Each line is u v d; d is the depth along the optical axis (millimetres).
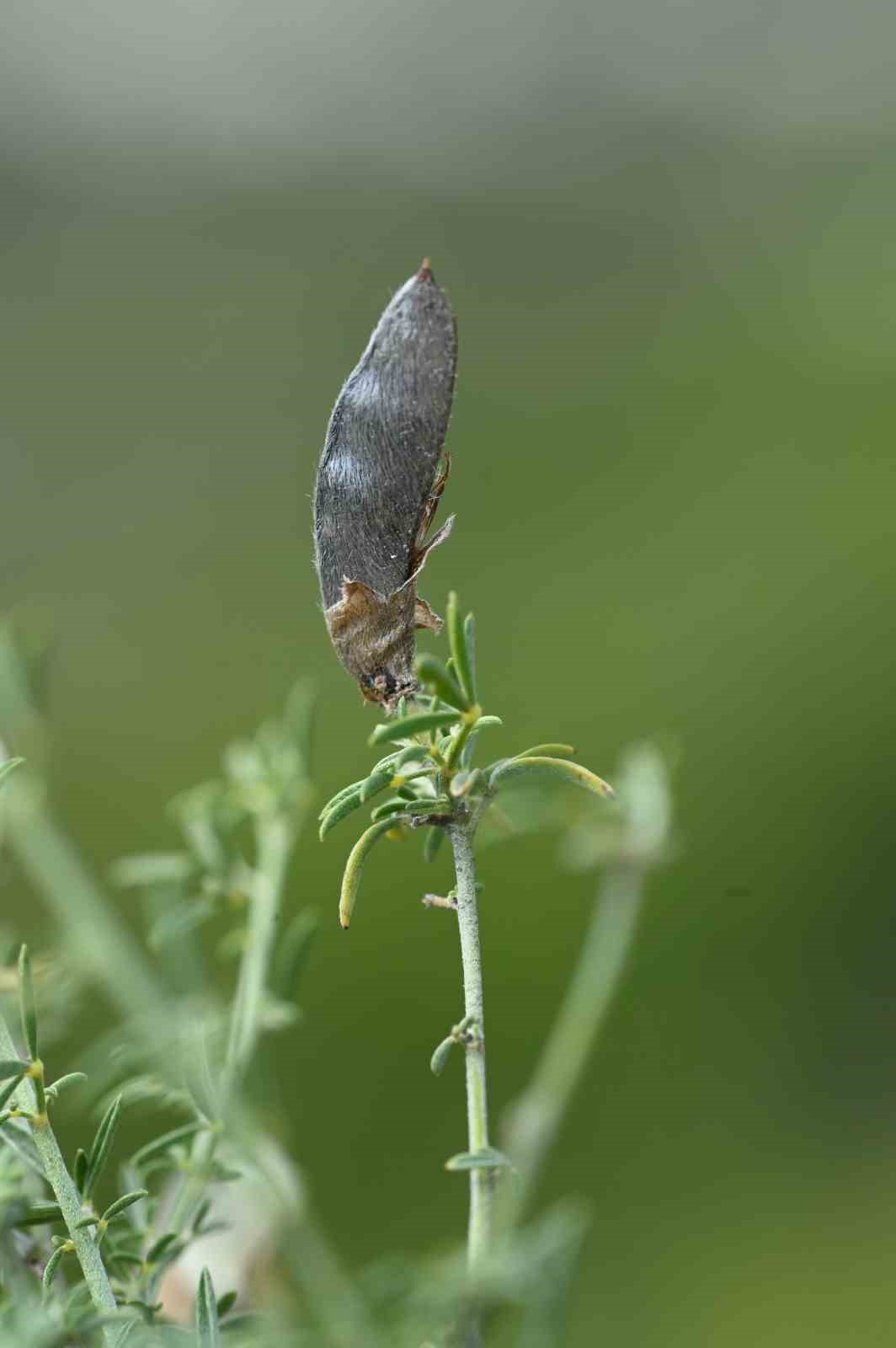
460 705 204
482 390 937
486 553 798
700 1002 530
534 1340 235
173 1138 228
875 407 821
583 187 1076
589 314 1000
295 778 254
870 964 556
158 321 956
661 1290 456
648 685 677
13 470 862
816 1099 511
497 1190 225
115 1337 202
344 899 207
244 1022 241
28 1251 218
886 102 1071
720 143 1085
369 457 207
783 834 593
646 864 275
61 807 625
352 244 1047
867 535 719
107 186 1043
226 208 1045
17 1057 210
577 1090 483
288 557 778
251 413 911
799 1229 478
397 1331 233
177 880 267
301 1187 247
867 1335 456
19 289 968
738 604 709
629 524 782
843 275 939
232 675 697
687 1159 485
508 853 556
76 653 719
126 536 819
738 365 885
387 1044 498
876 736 627
